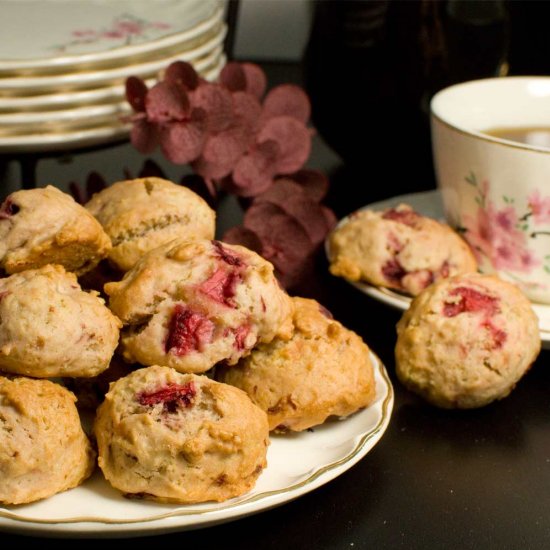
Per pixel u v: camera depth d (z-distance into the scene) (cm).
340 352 53
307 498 51
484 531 50
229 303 52
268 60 86
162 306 51
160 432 48
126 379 50
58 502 48
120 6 65
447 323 55
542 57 80
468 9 66
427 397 56
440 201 67
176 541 49
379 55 67
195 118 60
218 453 49
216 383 50
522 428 55
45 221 52
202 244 53
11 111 58
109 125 60
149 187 56
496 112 64
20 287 50
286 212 63
